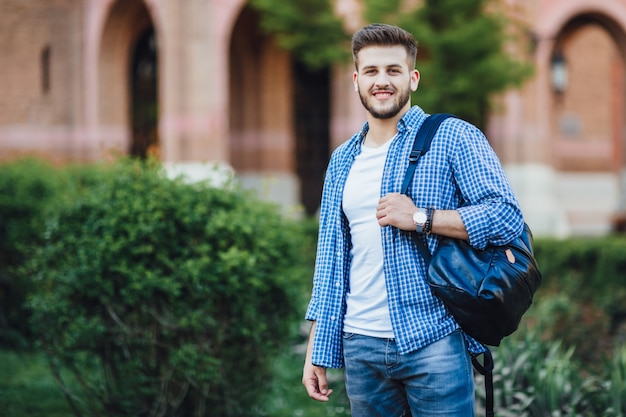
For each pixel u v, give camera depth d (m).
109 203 5.72
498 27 11.87
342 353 3.58
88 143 22.83
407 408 3.55
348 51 13.37
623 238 10.93
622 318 9.17
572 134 21.28
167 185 5.82
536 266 3.37
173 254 5.60
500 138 17.23
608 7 18.34
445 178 3.39
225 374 5.68
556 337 8.35
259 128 21.31
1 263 8.68
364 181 3.50
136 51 23.89
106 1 21.84
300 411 6.66
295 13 13.01
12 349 8.61
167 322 5.45
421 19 11.62
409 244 3.36
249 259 5.52
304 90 21.86
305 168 21.91
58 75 23.08
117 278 5.49
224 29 18.33
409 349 3.32
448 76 11.56
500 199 3.28
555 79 20.11
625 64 19.08
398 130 3.49
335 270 3.58
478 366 3.53
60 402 6.89
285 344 6.02
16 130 22.98
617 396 5.29
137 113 24.00
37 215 8.71
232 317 5.62
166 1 18.55
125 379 5.64
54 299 5.62
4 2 22.92
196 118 18.33
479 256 3.29
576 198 21.23
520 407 5.39
